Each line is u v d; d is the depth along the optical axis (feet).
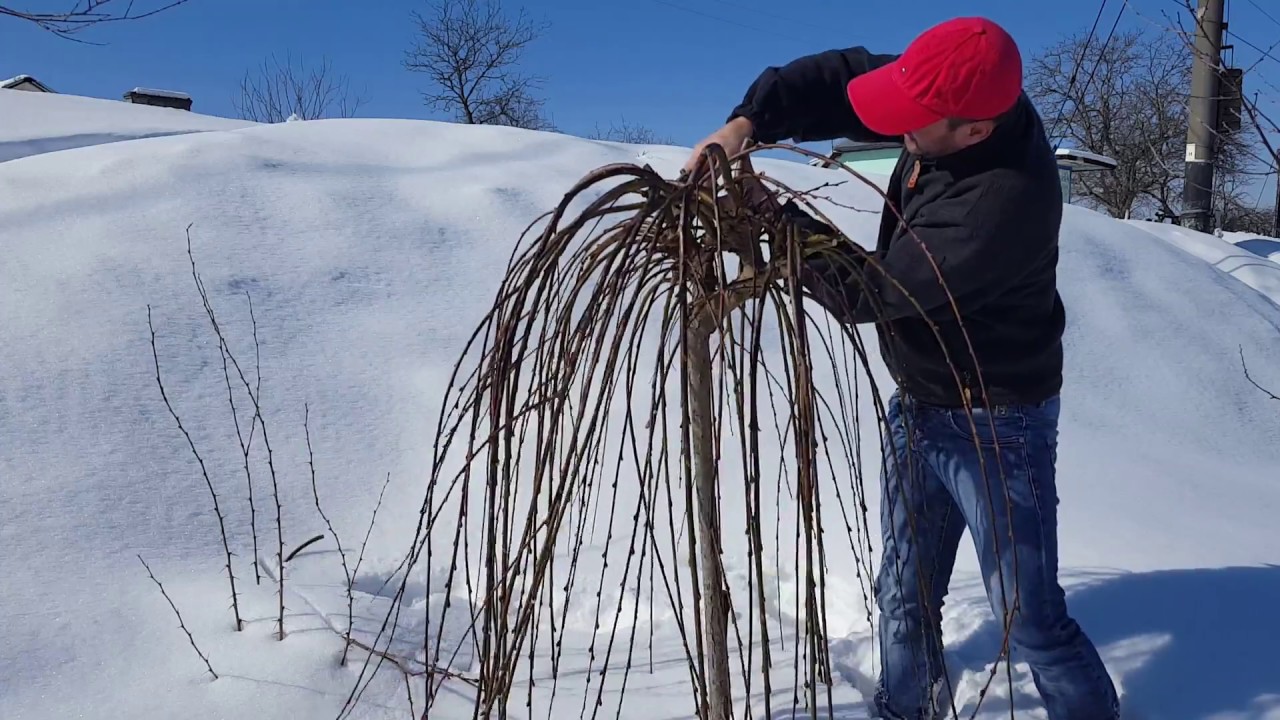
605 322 4.66
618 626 8.44
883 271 4.71
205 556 8.34
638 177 4.84
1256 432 14.96
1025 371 6.03
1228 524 10.51
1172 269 20.33
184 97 63.77
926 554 6.62
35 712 6.13
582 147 20.86
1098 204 72.23
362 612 7.86
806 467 4.23
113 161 15.79
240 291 12.75
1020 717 7.06
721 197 5.06
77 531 8.20
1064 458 12.21
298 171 16.75
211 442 9.88
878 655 7.90
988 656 7.84
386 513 9.55
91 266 12.55
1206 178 23.34
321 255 14.12
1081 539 9.75
